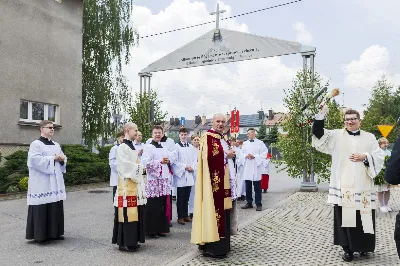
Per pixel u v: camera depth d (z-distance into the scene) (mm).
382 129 16609
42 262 5645
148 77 16875
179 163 8531
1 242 6750
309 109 13109
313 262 5539
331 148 5820
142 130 16781
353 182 5562
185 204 8641
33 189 6559
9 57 14023
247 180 10453
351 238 5539
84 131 20781
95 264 5555
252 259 5715
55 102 16234
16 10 14375
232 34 14492
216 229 5711
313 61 13430
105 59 20922
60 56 16547
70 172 14398
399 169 3062
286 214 9312
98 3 20922
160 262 5664
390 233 7426
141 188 6344
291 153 13727
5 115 13812
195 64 15289
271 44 13781
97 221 8602
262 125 54156
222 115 6160
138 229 6301
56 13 16391
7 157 12773
